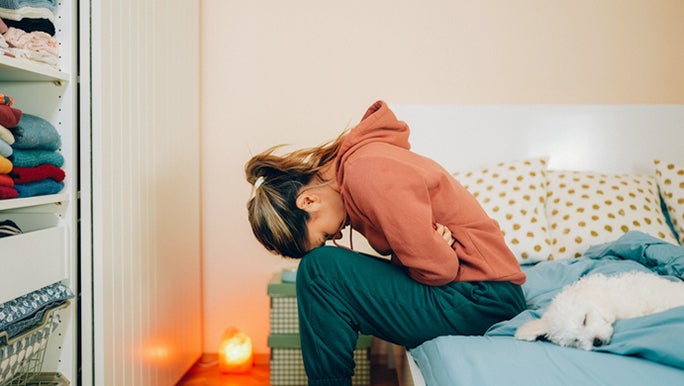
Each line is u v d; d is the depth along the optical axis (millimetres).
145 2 1595
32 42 1122
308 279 1194
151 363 1634
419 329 1178
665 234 1779
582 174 2021
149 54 1628
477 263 1184
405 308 1161
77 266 1262
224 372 2080
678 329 838
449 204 1204
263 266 2264
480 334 1202
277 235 1267
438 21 2230
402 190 1072
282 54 2230
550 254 1811
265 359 2246
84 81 1255
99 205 1281
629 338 922
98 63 1277
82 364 1271
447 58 2236
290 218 1252
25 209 1203
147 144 1606
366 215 1140
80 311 1269
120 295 1400
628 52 2217
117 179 1383
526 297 1396
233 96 2238
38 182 1105
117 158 1385
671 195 1908
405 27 2230
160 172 1722
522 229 1838
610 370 818
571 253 1796
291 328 1921
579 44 2221
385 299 1162
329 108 2242
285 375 1933
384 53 2234
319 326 1174
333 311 1168
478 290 1183
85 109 1257
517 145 2203
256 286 2270
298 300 1212
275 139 2248
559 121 2186
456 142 2219
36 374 1176
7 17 1116
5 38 1089
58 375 1219
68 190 1221
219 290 2271
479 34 2230
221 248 2262
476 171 2086
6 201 976
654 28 2207
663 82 2217
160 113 1728
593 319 994
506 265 1214
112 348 1349
